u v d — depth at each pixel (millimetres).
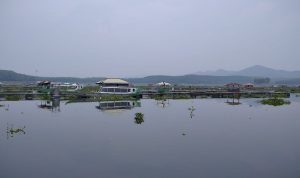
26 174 18156
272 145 25344
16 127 33375
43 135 29172
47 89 77000
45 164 20094
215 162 20500
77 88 99438
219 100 73375
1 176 17766
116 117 41781
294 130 32188
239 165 19922
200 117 41938
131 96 74125
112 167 19484
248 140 27156
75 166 19688
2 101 66062
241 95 86375
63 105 58438
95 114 44875
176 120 39000
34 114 44562
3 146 24766
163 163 20297
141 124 35719
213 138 28016
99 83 83250
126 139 27344
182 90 95438
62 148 24141
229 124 35969
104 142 26281
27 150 23578
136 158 21359
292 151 23438
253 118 41281
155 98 74312
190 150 23547
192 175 17969
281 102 62438
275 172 18562
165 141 26703
